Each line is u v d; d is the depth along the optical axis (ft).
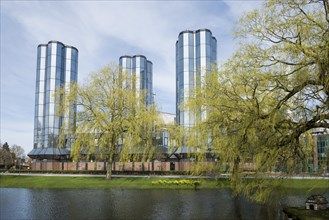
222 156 67.67
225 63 58.75
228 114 59.31
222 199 104.73
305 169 58.54
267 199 64.44
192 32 239.09
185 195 116.26
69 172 193.67
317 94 47.98
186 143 121.29
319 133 59.06
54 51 263.08
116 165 230.27
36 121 259.39
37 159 252.01
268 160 51.80
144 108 154.92
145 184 147.13
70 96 152.15
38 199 109.50
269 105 52.85
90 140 147.64
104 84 154.30
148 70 334.03
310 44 46.09
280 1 49.08
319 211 66.49
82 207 91.45
